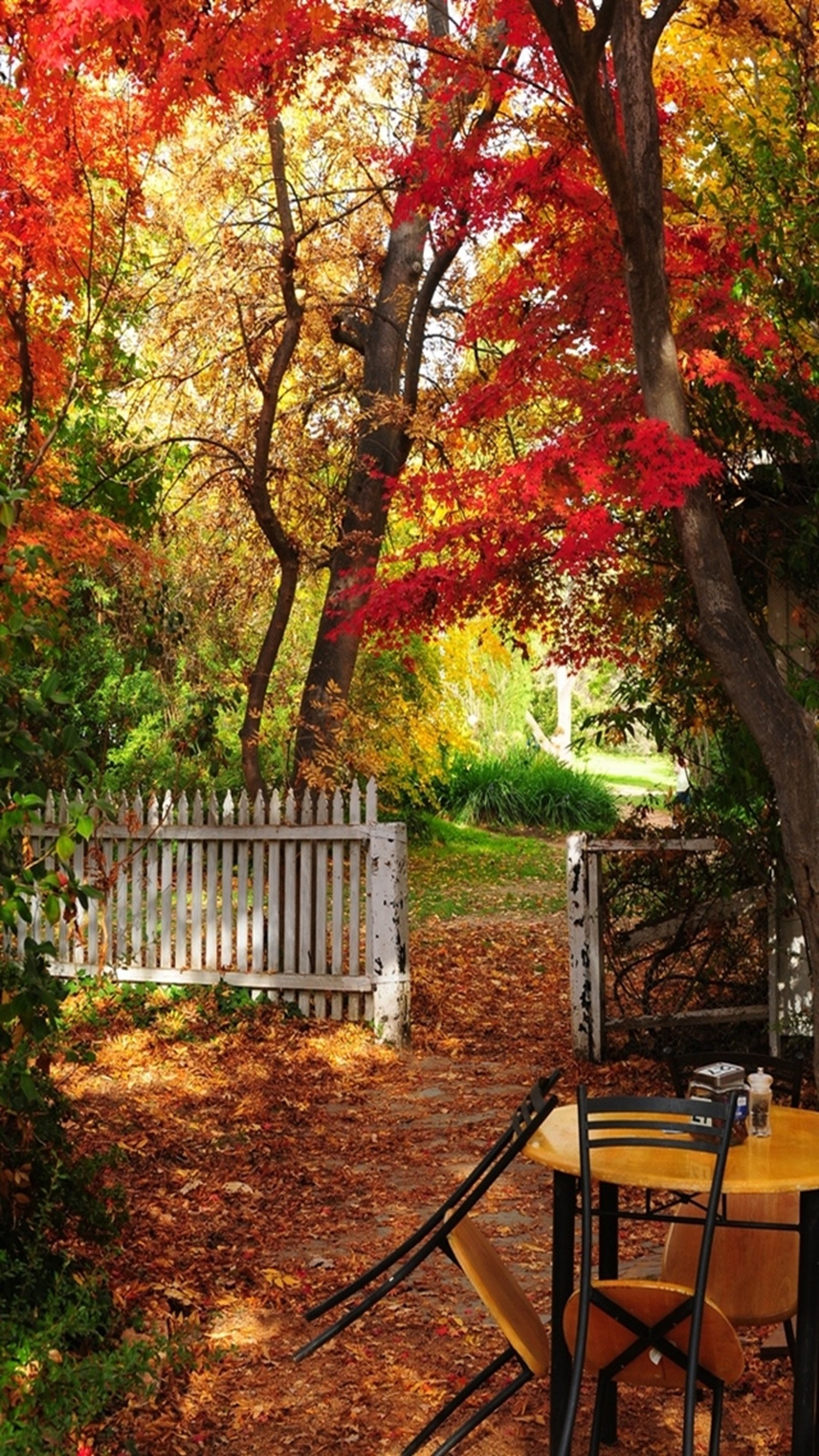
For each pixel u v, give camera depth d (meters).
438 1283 5.96
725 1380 3.87
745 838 9.02
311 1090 9.30
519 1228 6.63
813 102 8.11
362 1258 6.23
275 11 7.28
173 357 14.75
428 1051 10.48
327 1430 4.66
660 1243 6.30
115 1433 4.44
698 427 8.21
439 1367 5.13
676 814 9.77
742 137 9.28
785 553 8.66
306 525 14.80
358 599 13.51
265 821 11.14
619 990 11.56
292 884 11.02
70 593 11.43
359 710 18.34
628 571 8.95
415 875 21.31
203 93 7.63
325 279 14.80
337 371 15.10
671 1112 3.94
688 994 9.84
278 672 17.88
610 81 8.38
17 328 10.46
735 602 7.29
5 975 5.10
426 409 13.18
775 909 9.24
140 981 11.56
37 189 10.02
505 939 16.25
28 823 4.55
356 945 10.70
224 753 17.78
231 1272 6.05
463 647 20.61
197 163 14.24
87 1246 5.86
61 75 8.28
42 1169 5.41
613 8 6.27
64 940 12.01
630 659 9.38
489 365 14.05
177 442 14.91
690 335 7.80
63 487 13.88
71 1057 5.95
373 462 13.48
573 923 9.90
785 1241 4.63
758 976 9.87
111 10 6.40
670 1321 3.78
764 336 7.71
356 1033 10.56
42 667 14.70
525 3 8.00
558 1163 4.12
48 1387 4.33
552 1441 4.11
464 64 8.45
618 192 6.80
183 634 15.49
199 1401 4.84
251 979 11.14
